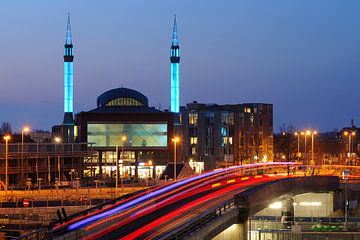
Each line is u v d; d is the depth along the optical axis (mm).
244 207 90625
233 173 167875
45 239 64688
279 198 114625
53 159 199375
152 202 99812
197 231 69375
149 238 71125
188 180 140625
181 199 106750
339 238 96375
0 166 175250
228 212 84062
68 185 159875
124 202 98500
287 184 117000
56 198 132250
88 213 85812
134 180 186375
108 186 154500
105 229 77062
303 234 96938
